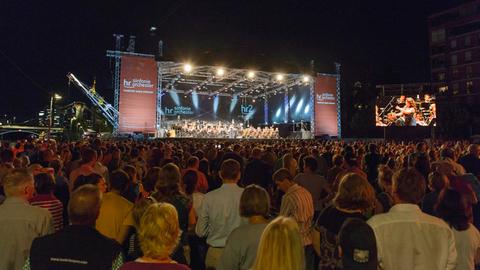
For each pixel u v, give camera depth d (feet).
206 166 24.38
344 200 10.84
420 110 125.80
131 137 86.22
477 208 15.58
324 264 10.71
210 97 134.62
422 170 21.86
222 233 14.62
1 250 11.24
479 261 12.32
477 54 195.93
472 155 25.86
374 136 155.12
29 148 37.68
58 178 18.98
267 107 140.46
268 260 6.49
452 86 206.18
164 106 127.54
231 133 114.21
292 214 15.05
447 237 9.96
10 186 11.80
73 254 8.59
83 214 9.15
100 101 110.11
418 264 9.66
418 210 10.25
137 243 11.62
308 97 114.52
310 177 19.72
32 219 11.61
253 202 10.95
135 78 87.45
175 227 8.00
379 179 16.94
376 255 7.83
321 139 101.35
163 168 14.96
